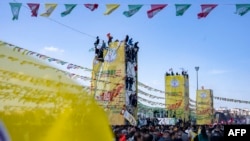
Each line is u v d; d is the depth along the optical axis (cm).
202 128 1780
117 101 3781
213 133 2244
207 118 7181
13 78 261
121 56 4241
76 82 299
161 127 2872
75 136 280
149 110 5525
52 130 266
